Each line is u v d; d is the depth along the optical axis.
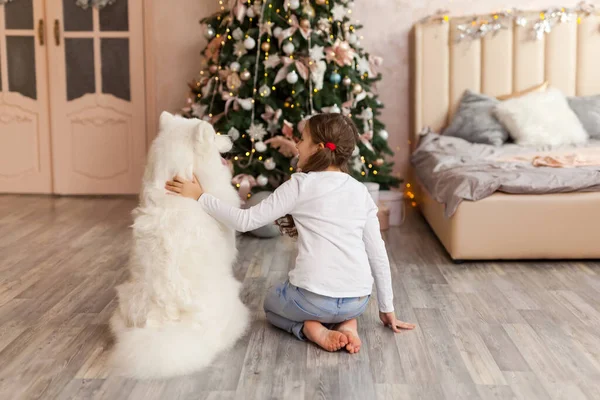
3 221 4.21
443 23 4.77
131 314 2.07
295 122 3.88
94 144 5.10
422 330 2.37
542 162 3.51
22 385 1.91
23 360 2.09
